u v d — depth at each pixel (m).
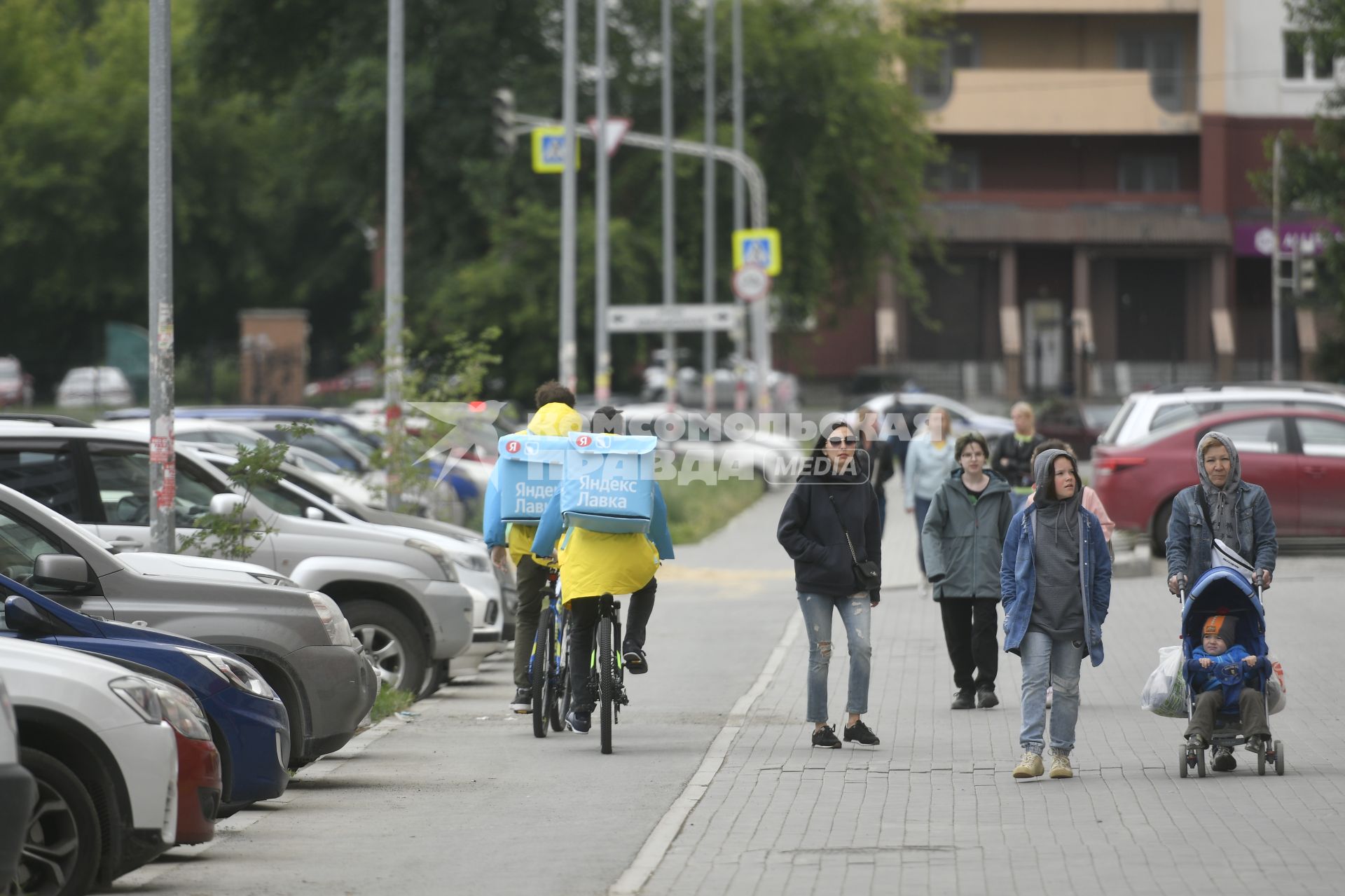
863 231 196.00
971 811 35.59
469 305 168.00
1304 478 81.56
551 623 46.94
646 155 182.12
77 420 51.16
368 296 186.12
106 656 31.73
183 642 33.69
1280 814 34.56
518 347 171.88
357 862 31.81
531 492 48.06
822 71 187.38
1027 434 67.00
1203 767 38.84
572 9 117.50
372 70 175.50
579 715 45.66
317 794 38.84
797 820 34.88
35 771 27.20
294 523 51.41
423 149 177.38
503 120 118.88
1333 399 84.94
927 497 74.69
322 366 199.50
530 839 33.59
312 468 80.38
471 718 50.53
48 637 32.25
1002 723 47.81
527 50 184.38
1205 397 85.81
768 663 60.62
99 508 48.16
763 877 29.88
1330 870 29.52
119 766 28.12
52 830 27.38
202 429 73.69
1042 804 36.16
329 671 38.28
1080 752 42.78
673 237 165.88
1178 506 41.25
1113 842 32.19
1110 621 68.19
